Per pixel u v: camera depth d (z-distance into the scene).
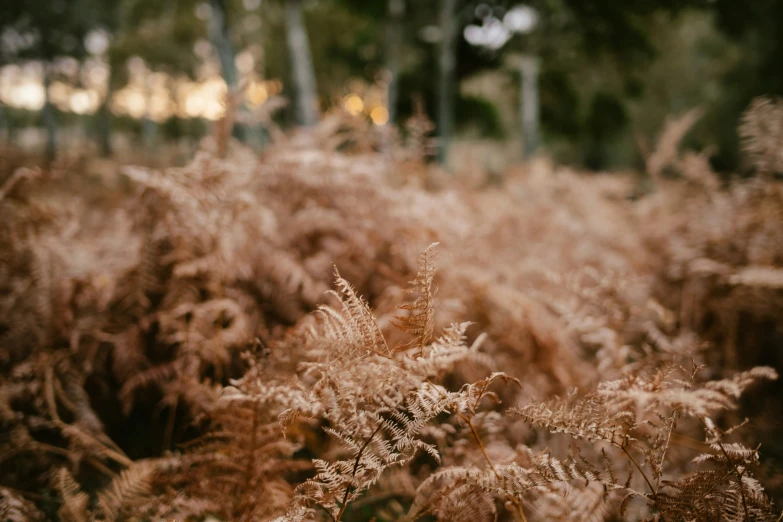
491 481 1.14
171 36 18.02
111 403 2.21
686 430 1.95
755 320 2.55
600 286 2.23
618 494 1.52
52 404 1.86
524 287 2.96
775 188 2.83
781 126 2.80
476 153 8.76
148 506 1.45
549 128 15.20
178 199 2.04
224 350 2.12
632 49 12.59
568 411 1.16
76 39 17.38
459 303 2.37
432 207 2.81
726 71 18.72
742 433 2.01
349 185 2.89
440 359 1.18
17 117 17.58
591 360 2.54
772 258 2.76
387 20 12.77
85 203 3.78
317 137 3.18
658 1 11.41
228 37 8.80
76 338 2.10
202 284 2.38
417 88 13.32
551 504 1.39
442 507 1.31
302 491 1.30
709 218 3.21
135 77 20.70
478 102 14.25
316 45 15.27
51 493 1.71
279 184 2.89
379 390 1.08
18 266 2.28
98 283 2.30
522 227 3.99
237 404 1.48
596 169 17.11
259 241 2.57
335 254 2.60
